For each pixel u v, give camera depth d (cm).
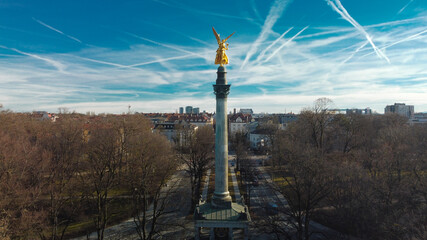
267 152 11231
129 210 5631
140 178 4769
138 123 7856
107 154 4600
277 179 7288
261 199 6462
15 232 3431
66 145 4669
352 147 7956
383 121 10756
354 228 4312
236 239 4550
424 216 3700
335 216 4725
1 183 3609
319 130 7800
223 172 4091
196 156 7144
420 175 4816
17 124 7181
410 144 6091
